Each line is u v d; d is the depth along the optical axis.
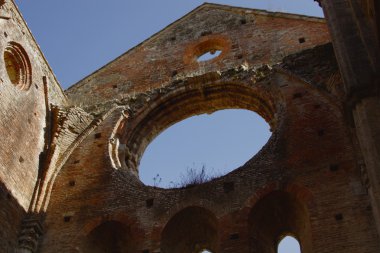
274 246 22.03
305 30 28.70
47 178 24.25
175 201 22.16
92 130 27.00
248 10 31.50
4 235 20.80
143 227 21.61
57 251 21.56
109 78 30.89
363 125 17.20
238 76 27.23
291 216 21.62
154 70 30.34
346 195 19.61
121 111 27.72
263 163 22.23
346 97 18.22
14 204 21.97
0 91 23.06
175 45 31.41
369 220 18.56
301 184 20.64
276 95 25.42
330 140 21.91
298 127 23.08
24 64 26.06
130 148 26.94
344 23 20.19
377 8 17.53
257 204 20.95
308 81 24.97
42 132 25.78
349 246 18.11
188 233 22.52
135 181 23.84
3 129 22.69
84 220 22.53
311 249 19.02
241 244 19.73
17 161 23.09
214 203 21.47
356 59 18.69
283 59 26.89
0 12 24.27
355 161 20.44
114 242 22.73
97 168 24.80
